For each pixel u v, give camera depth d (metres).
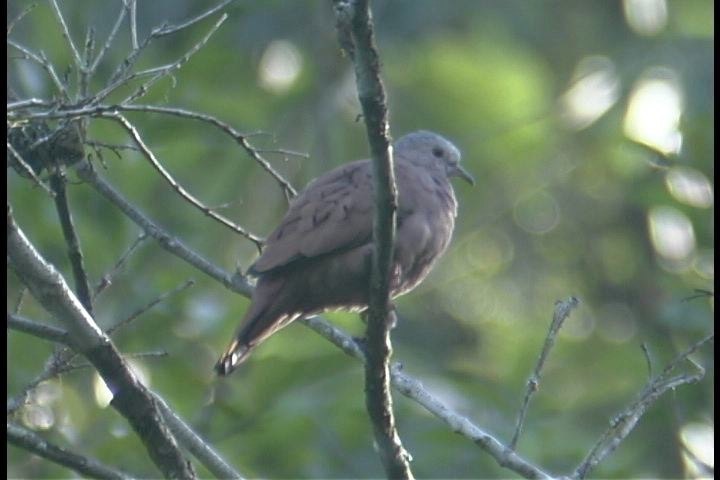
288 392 13.31
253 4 20.56
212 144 16.48
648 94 20.67
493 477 13.70
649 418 15.22
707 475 12.21
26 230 13.85
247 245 17.80
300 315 9.69
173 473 8.24
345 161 20.56
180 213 15.61
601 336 20.56
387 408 8.36
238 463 12.66
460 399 14.62
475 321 21.06
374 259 8.05
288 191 9.80
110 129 14.67
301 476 12.91
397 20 21.69
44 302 7.99
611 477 14.32
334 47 20.80
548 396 15.84
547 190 21.97
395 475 8.43
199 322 13.82
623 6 22.38
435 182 10.69
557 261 21.66
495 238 21.88
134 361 13.54
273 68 20.69
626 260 21.17
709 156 17.28
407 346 19.31
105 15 18.73
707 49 20.59
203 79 18.44
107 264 13.80
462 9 22.02
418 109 22.02
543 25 22.69
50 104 7.93
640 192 17.33
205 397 13.21
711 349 15.27
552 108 21.91
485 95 22.03
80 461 8.16
